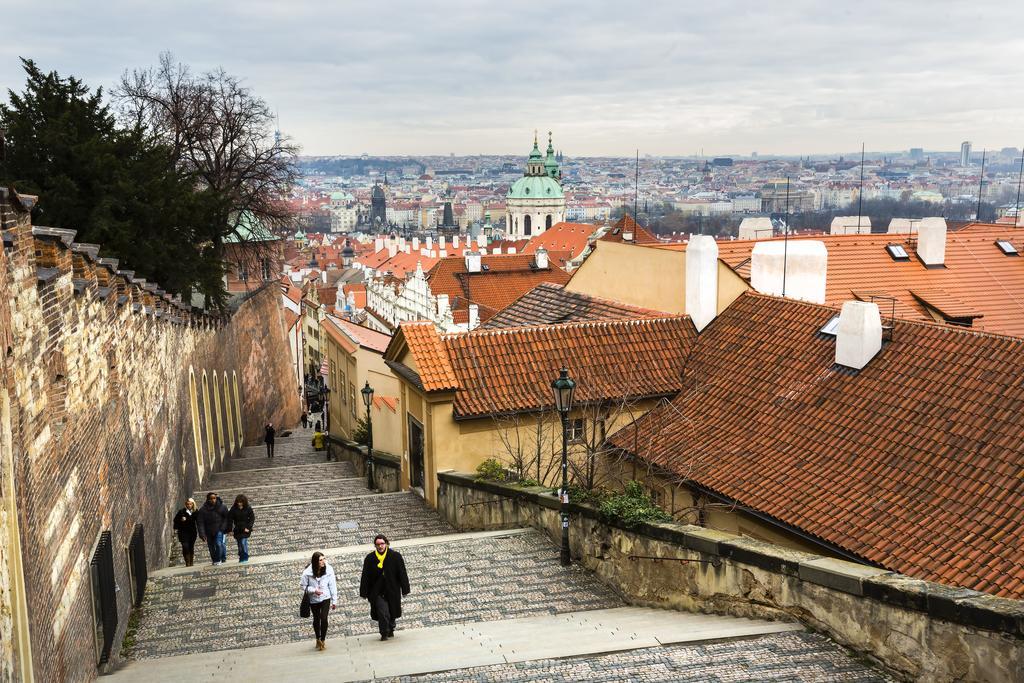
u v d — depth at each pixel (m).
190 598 17.84
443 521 24.44
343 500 27.70
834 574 11.19
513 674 10.79
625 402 23.05
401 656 12.41
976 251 35.53
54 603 11.74
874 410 19.20
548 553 18.44
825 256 29.47
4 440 10.12
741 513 18.89
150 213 34.59
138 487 20.20
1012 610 9.13
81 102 35.59
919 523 15.88
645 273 29.38
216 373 43.09
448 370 24.05
